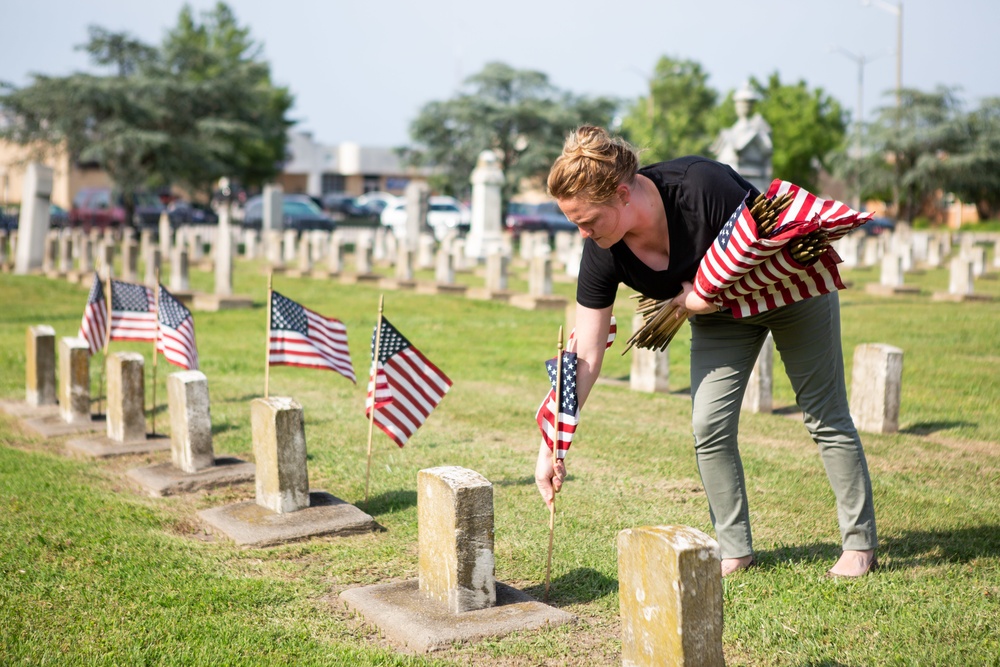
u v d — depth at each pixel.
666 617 2.99
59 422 8.15
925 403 8.80
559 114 56.12
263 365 11.22
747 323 4.15
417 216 36.44
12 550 4.89
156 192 53.25
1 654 3.74
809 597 4.10
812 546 4.84
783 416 8.36
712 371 4.26
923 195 61.44
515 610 4.07
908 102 59.16
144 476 6.30
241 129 47.97
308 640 3.90
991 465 6.55
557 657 3.71
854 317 15.80
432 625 3.92
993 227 59.84
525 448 7.20
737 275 3.55
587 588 4.40
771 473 6.29
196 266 27.22
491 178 32.12
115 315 8.33
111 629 3.98
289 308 6.71
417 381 5.95
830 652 3.62
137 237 38.84
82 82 43.91
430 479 4.14
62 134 44.19
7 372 10.82
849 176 61.12
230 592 4.37
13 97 44.28
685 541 2.97
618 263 3.86
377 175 78.12
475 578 4.07
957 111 58.72
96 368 10.87
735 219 3.51
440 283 20.31
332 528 5.25
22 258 25.08
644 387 9.66
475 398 9.20
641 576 3.07
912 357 11.45
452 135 59.34
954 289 19.48
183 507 5.81
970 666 3.46
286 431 5.38
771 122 61.84
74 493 5.98
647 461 6.70
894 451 6.96
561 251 29.97
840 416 4.27
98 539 5.09
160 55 48.47
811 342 4.13
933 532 5.00
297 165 74.25
